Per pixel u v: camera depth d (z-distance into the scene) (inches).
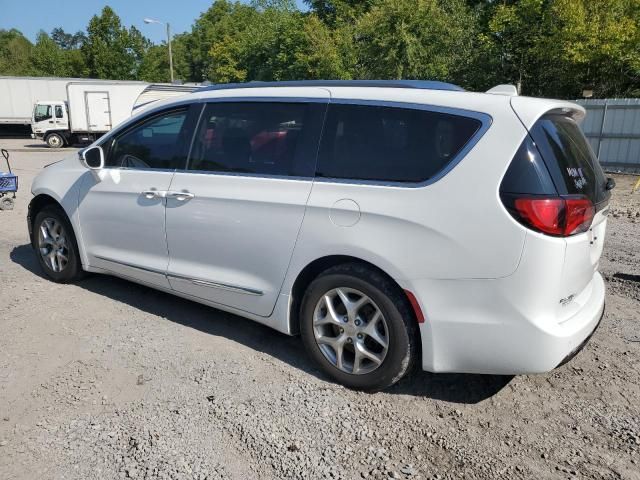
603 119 631.8
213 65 1909.4
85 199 186.9
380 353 129.2
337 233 129.0
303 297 138.4
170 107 169.2
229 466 107.3
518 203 111.2
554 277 112.3
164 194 162.7
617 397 134.3
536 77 893.8
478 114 119.1
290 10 1878.7
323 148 136.3
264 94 150.2
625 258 253.8
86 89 1146.0
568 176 117.3
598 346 161.2
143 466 106.7
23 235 285.9
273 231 140.3
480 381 140.9
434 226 117.7
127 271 179.5
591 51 740.7
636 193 476.1
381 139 129.1
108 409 125.2
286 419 122.6
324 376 141.3
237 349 155.4
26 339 158.4
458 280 116.8
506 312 113.9
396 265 121.8
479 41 919.0
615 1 730.2
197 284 159.3
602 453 113.5
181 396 130.9
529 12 832.3
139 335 162.6
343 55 1092.5
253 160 147.8
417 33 872.3
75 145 1231.5
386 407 128.4
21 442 113.4
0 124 1378.0
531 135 114.5
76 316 175.5
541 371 115.0
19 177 583.8
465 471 107.5
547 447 115.3
